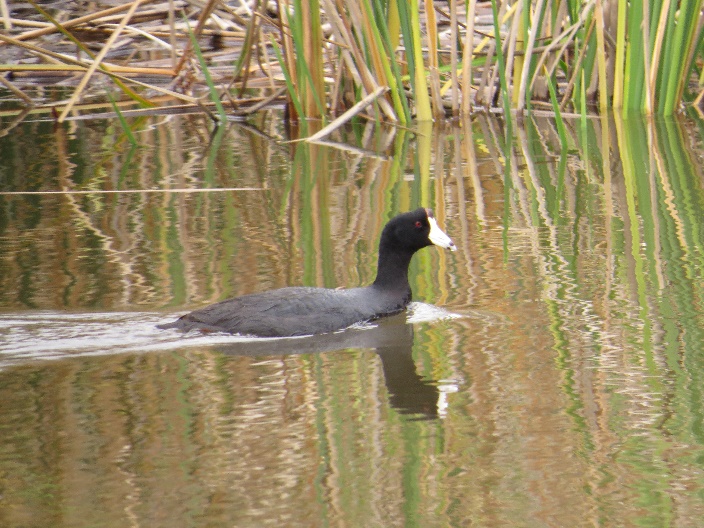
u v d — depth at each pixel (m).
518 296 11.27
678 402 8.34
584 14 20.48
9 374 9.10
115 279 11.73
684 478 7.12
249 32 21.42
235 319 10.33
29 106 22.64
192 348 9.84
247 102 22.73
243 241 13.35
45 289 11.36
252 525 6.53
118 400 8.51
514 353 9.59
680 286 11.36
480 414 8.22
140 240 13.35
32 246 13.07
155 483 7.08
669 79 21.05
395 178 16.88
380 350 9.88
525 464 7.37
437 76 21.06
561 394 8.58
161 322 10.44
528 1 21.53
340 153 18.86
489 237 13.59
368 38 20.48
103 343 9.85
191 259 12.52
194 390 8.76
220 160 18.23
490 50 21.91
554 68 20.91
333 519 6.56
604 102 21.34
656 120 21.00
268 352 9.80
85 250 12.88
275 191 16.08
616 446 7.58
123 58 25.19
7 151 18.83
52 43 25.39
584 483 7.03
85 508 6.76
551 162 17.92
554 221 14.27
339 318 10.68
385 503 6.79
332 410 8.34
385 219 14.40
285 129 21.06
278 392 8.71
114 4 27.56
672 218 14.20
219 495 6.90
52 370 9.19
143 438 7.78
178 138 20.11
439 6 26.16
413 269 12.54
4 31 24.31
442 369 9.27
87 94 23.69
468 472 7.21
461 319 10.66
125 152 18.80
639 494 6.91
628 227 13.84
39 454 7.53
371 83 20.59
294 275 11.91
